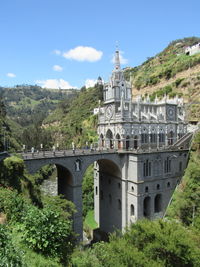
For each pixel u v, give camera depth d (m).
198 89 116.62
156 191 67.25
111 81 71.00
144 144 71.62
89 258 26.36
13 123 181.75
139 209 62.84
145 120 71.44
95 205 82.31
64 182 61.97
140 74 185.12
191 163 69.94
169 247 29.44
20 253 18.39
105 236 72.81
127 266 27.23
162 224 34.81
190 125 94.25
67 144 159.50
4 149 79.69
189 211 58.69
